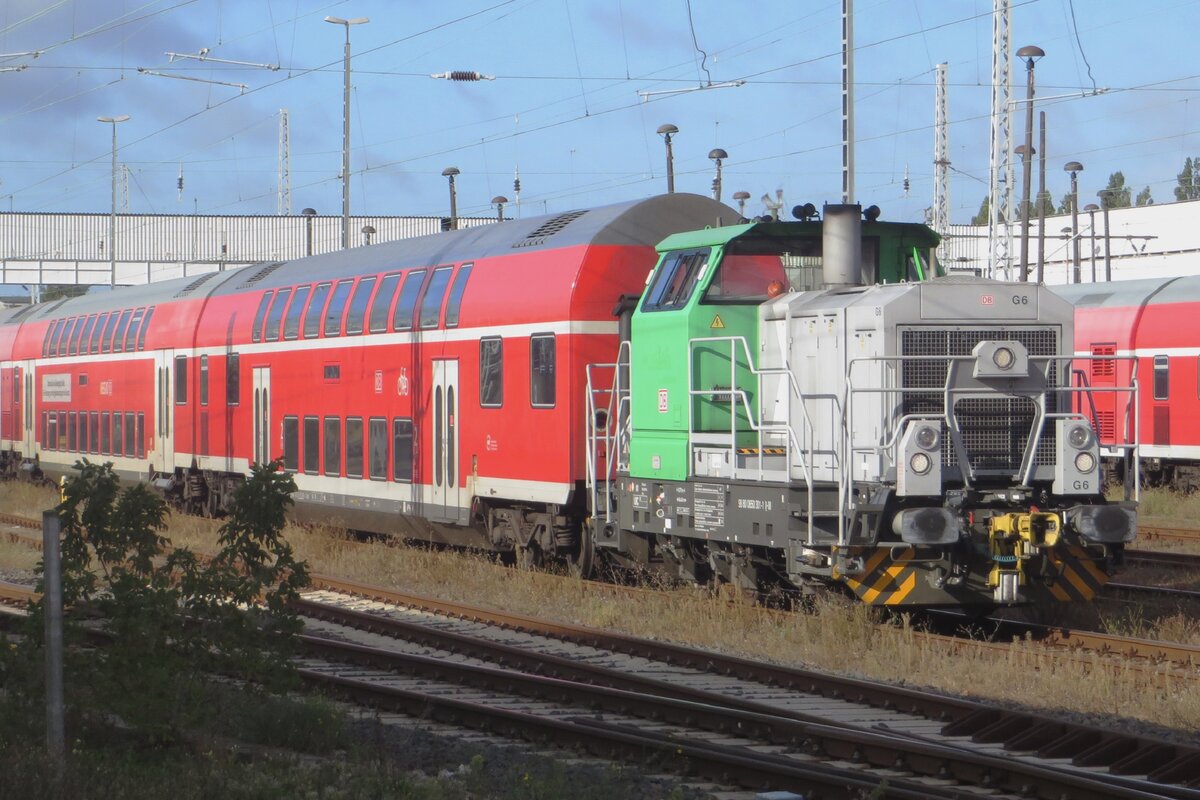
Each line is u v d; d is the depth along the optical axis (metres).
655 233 20.70
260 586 11.80
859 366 15.95
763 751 11.16
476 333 22.56
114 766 10.21
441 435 23.62
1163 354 35.53
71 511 11.61
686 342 17.81
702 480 17.61
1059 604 17.41
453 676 14.59
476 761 9.97
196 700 11.37
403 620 18.94
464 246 23.98
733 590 17.91
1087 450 15.80
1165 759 10.40
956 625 17.47
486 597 20.48
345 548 25.61
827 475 16.41
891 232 17.64
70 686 11.20
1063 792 9.48
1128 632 16.64
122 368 36.75
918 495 15.16
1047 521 15.36
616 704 12.87
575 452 20.33
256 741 11.51
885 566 15.77
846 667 14.70
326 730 11.61
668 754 10.72
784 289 17.98
